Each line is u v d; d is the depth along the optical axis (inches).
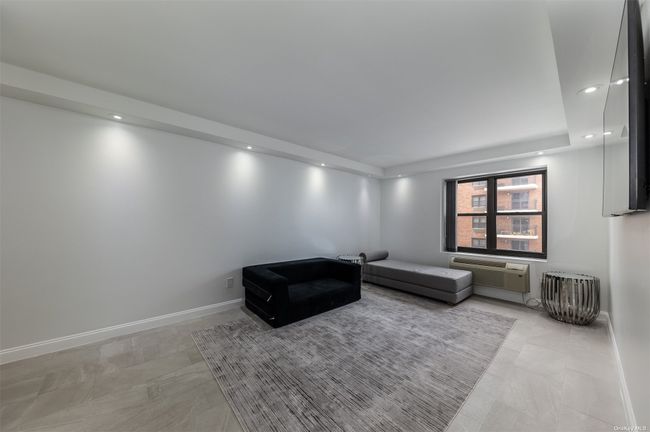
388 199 235.0
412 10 57.5
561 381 79.9
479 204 185.6
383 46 70.2
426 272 164.1
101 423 64.1
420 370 86.0
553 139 136.6
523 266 150.4
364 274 202.2
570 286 122.5
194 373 84.1
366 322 125.4
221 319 129.0
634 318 62.4
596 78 71.6
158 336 110.0
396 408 69.0
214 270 138.0
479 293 168.7
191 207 130.3
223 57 76.2
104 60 78.4
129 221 113.2
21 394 73.9
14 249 91.0
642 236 55.5
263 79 88.0
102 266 107.1
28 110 92.7
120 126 111.0
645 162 41.6
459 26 62.2
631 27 41.9
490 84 88.3
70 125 100.3
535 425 63.2
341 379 81.3
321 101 103.1
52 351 96.4
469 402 71.2
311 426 62.9
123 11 58.7
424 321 126.7
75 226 101.5
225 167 142.2
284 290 120.3
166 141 122.6
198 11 58.6
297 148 160.1
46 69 83.2
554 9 49.9
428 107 106.7
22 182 92.2
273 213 163.3
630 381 64.5
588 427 62.6
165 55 75.5
